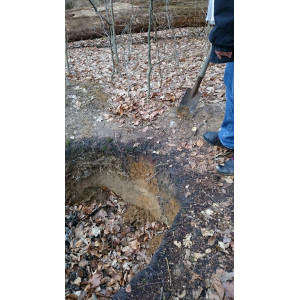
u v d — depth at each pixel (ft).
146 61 15.83
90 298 6.80
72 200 10.57
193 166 8.02
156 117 10.28
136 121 10.24
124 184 10.04
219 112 9.84
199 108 10.18
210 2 7.82
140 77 13.61
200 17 18.38
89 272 7.73
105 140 9.80
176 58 14.28
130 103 11.17
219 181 7.40
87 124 10.55
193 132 9.24
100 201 10.66
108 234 9.23
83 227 9.54
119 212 10.12
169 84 12.45
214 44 6.02
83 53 18.02
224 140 7.94
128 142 9.48
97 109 11.25
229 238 5.94
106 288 7.14
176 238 6.11
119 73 14.32
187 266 5.56
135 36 19.69
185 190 7.42
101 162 10.03
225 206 6.67
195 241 5.99
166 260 5.72
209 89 11.28
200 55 15.92
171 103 10.89
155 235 8.53
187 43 18.11
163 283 5.36
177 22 18.53
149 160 8.93
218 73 12.77
